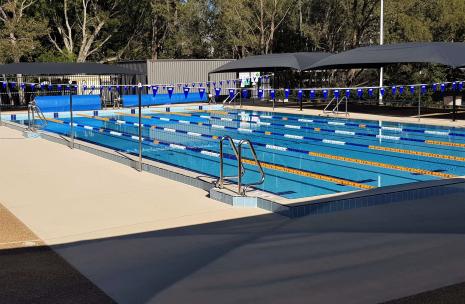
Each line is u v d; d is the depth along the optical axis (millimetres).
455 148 12500
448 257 4605
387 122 17531
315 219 6012
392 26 29969
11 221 6066
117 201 7027
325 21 32438
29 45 25844
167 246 5070
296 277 4191
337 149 12625
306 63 22672
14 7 26109
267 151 12508
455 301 3670
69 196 7344
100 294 3893
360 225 5719
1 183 8234
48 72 21703
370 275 4203
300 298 3771
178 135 15820
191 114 22062
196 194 7422
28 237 5418
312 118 19422
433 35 28422
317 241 5156
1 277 4250
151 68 26562
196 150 12797
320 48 34031
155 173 8984
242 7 30953
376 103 24625
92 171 9211
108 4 33469
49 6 31250
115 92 27031
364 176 9391
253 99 27188
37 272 4367
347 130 16078
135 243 5184
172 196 7305
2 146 12250
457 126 15555
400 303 3652
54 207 6727
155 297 3828
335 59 20891
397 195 6902
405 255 4680
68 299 3797
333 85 31938
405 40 28781
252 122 18844
